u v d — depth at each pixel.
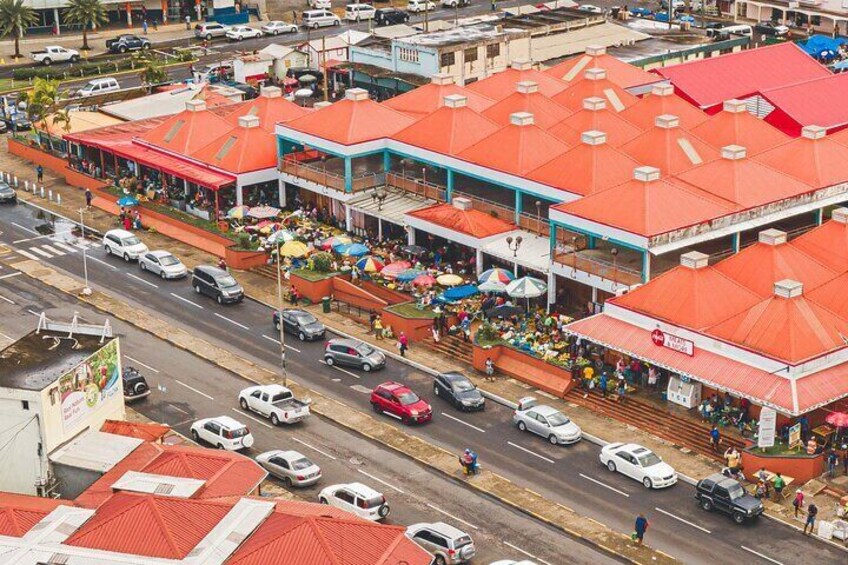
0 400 92.12
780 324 102.81
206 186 145.62
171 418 107.31
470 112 143.12
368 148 142.38
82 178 160.88
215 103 176.50
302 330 121.06
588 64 165.12
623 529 91.94
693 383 105.69
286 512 81.44
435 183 143.50
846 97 159.38
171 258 136.38
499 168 132.62
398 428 106.12
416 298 125.25
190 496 83.44
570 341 115.62
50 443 92.81
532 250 125.06
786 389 99.00
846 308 108.75
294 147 150.88
